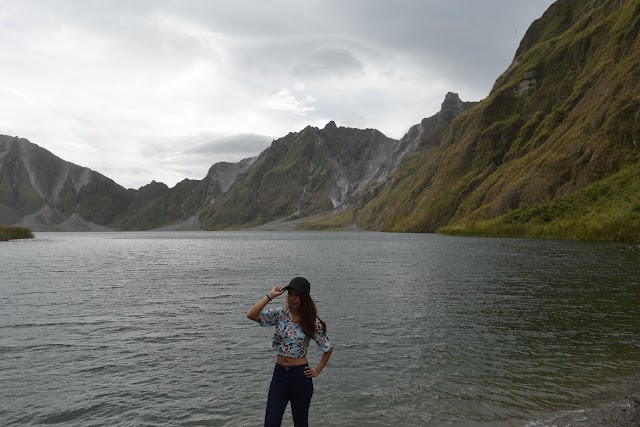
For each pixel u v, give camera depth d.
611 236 83.88
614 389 13.23
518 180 151.25
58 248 107.00
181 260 67.50
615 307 25.25
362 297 30.06
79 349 18.23
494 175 186.38
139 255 80.75
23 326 22.38
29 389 13.88
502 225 132.50
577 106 161.75
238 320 23.73
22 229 171.75
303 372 8.77
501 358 16.31
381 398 12.86
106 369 15.75
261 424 11.51
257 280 41.38
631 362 15.56
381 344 18.39
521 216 129.50
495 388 13.48
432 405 12.36
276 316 8.89
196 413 12.15
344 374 14.84
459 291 32.16
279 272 48.16
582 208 112.31
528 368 15.18
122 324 22.78
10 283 39.12
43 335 20.56
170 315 25.08
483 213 155.88
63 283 39.16
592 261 49.75
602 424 11.11
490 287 33.72
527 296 29.45
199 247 114.62
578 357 16.25
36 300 30.08
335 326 21.59
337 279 40.25
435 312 24.78
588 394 12.94
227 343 19.09
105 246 122.75
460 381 14.09
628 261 48.94
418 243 109.00
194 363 16.39
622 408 11.93
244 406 12.59
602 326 20.88
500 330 20.50
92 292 33.81
